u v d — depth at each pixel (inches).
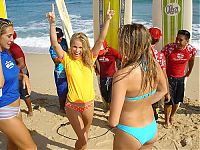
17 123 143.6
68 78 168.2
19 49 206.1
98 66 234.5
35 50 515.2
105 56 224.2
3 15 234.8
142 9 773.3
